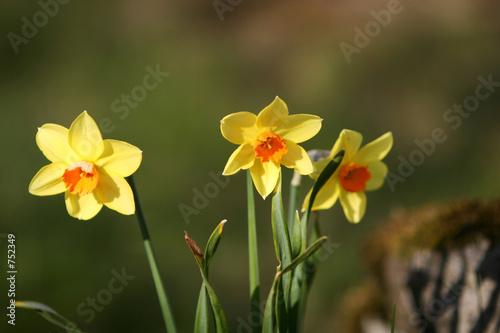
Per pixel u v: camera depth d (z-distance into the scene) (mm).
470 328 1098
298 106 2318
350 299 1279
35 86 2242
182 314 1464
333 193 1034
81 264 1529
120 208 997
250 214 1012
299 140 1005
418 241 1146
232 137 998
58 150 1001
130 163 995
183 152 1998
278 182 998
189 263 1620
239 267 1632
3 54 2373
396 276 1173
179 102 2221
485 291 1093
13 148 1889
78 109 2146
